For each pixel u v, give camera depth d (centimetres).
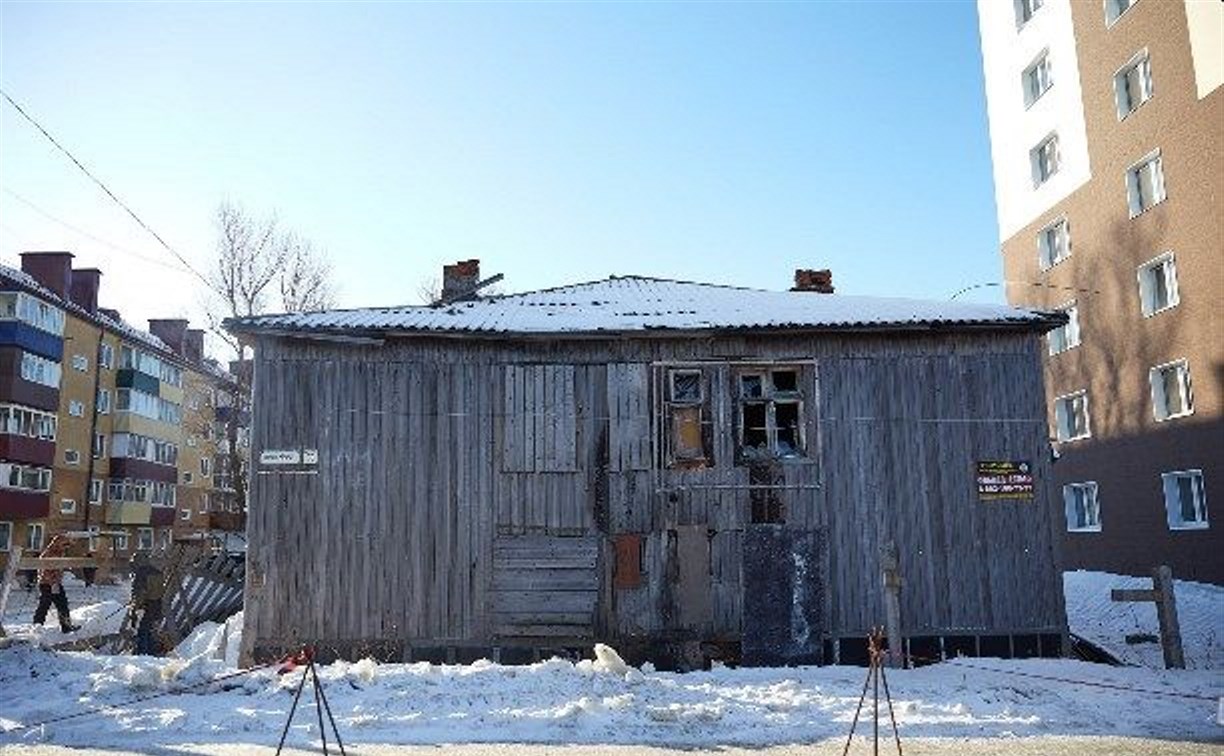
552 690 940
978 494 1326
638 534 1309
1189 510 2112
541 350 1365
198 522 5341
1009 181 2967
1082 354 2527
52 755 711
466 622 1284
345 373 1351
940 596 1294
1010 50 2966
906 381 1359
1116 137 2359
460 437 1336
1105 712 888
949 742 774
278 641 1270
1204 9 2012
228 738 769
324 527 1303
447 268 1686
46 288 4084
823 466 1330
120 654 1363
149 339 4969
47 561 1323
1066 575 2258
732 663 1273
